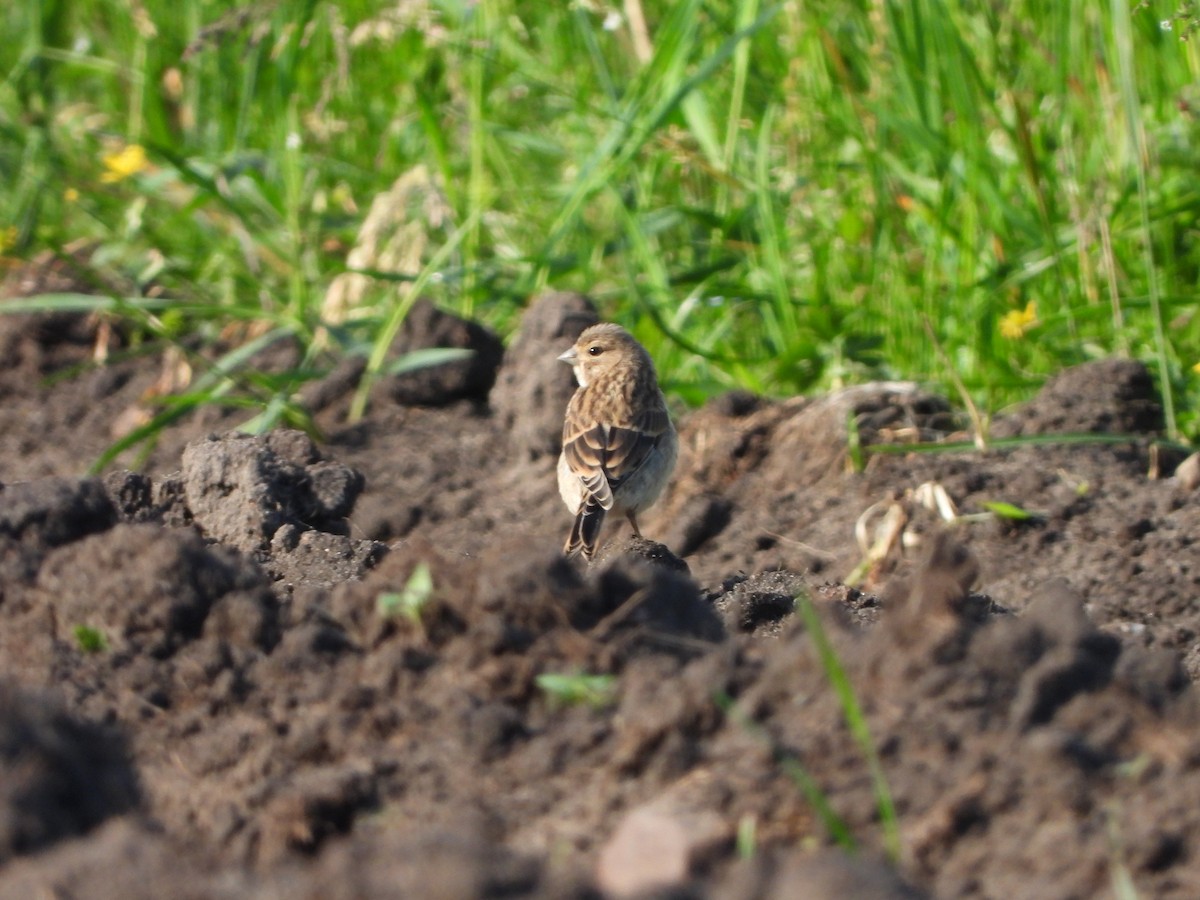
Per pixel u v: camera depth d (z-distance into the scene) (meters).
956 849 5.18
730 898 4.67
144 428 12.04
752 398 12.13
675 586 6.58
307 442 10.52
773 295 13.16
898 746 5.52
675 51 13.15
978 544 10.11
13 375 14.17
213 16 17.33
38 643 6.73
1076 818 5.21
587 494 10.52
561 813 5.49
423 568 6.53
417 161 15.86
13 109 17.95
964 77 12.63
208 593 6.84
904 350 12.62
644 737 5.67
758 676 5.97
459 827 5.26
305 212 15.42
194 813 5.68
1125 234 12.45
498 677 6.15
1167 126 12.59
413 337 13.09
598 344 11.34
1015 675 5.78
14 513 7.75
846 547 10.48
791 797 5.34
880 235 13.37
